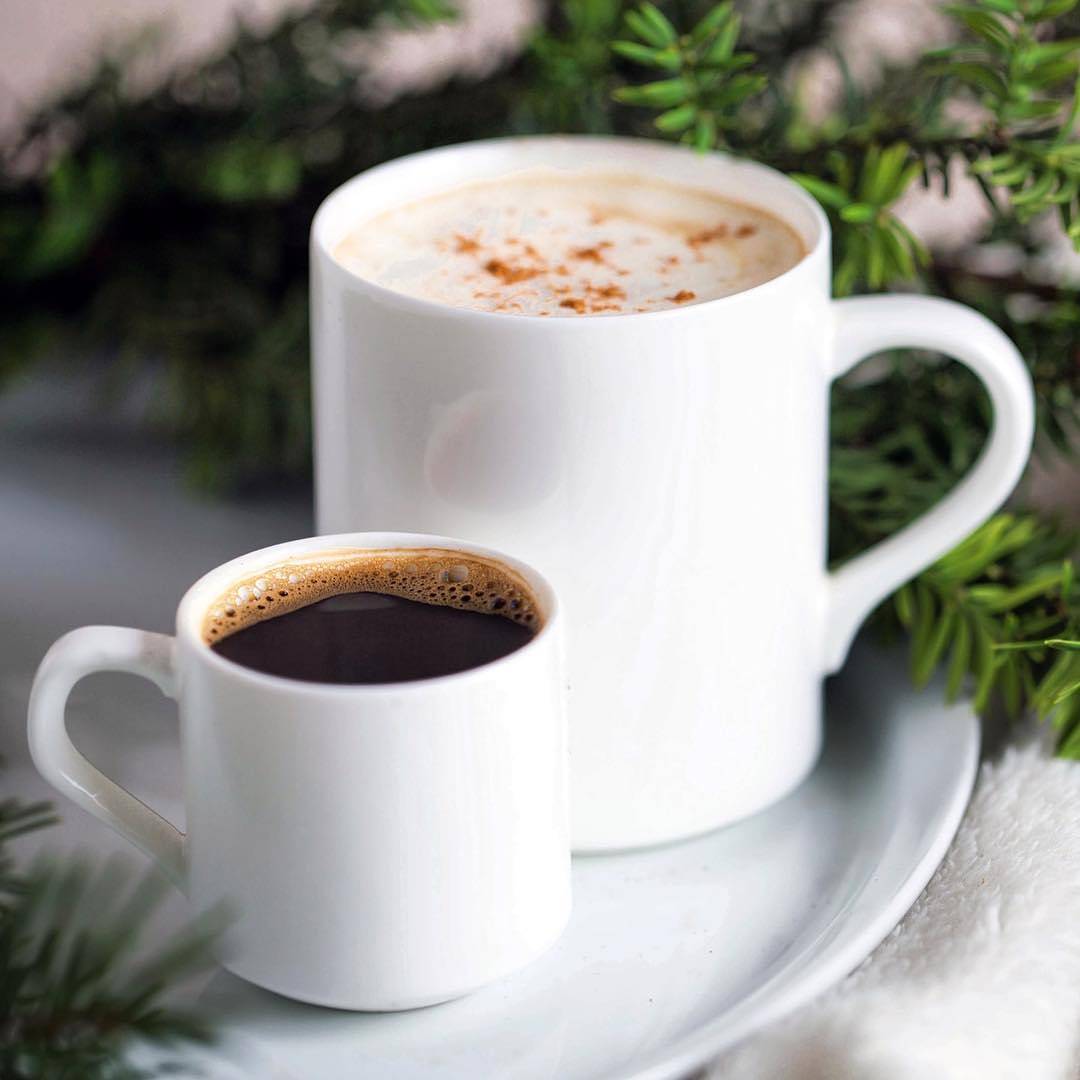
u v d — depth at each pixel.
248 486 0.60
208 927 0.44
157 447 0.62
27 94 0.66
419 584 0.45
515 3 0.66
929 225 0.67
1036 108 0.51
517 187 0.52
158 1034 0.40
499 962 0.44
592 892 0.48
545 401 0.45
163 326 0.58
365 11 0.58
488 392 0.45
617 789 0.48
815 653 0.50
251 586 0.45
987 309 0.56
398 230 0.50
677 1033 0.45
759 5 0.58
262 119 0.58
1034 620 0.51
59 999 0.40
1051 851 0.46
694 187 0.52
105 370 0.63
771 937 0.47
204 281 0.59
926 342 0.48
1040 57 0.50
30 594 0.56
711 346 0.45
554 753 0.44
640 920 0.47
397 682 0.43
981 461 0.50
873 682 0.53
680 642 0.47
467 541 0.46
